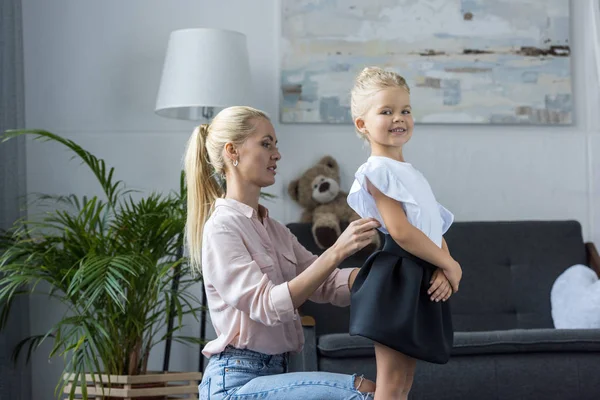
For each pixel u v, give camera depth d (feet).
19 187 12.33
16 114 12.23
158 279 9.70
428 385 9.53
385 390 5.87
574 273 11.92
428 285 5.90
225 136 6.36
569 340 9.68
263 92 13.23
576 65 13.51
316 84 13.14
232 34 11.82
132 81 13.15
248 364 6.08
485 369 9.62
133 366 10.61
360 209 6.27
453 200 13.35
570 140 13.48
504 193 13.42
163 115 12.30
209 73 11.54
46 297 12.84
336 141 13.20
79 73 13.12
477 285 12.23
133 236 10.62
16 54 12.32
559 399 9.65
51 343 12.80
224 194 6.78
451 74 13.26
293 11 13.16
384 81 6.23
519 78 13.34
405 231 5.83
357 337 9.62
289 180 13.11
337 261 5.76
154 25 13.17
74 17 13.15
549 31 13.42
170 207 11.00
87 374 10.41
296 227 12.42
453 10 13.30
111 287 9.74
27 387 12.44
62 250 10.53
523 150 13.44
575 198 13.47
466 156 13.39
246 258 6.01
